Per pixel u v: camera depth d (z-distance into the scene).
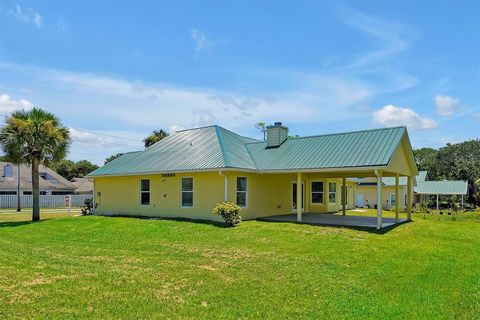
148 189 20.95
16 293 6.74
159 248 11.79
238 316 5.93
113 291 6.98
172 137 24.25
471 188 47.66
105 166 24.17
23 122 20.62
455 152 58.75
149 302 6.44
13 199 38.69
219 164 17.47
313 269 9.01
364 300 6.81
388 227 15.99
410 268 9.24
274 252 10.98
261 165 18.80
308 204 25.17
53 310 5.95
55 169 68.50
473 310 6.38
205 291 7.13
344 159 16.34
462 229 17.75
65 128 22.30
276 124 20.47
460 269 9.24
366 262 9.81
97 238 14.01
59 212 30.78
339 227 15.55
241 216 18.33
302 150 18.77
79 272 8.40
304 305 6.49
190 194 19.00
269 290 7.27
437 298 6.98
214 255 10.61
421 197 44.66
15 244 12.85
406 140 18.42
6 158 21.02
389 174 19.94
